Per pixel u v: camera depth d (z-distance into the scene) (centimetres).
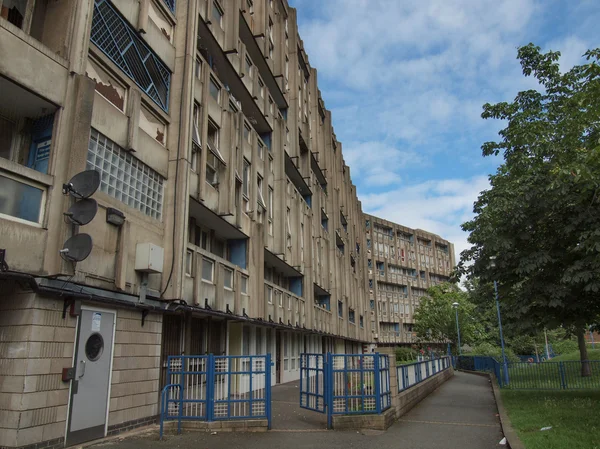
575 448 740
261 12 2277
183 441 848
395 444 846
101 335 869
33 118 820
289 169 2769
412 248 7688
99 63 937
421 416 1195
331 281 3438
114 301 892
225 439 870
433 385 1922
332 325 3397
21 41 740
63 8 853
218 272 1426
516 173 1412
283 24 2761
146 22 1108
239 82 1872
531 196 1277
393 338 6912
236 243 1795
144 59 1125
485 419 1153
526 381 1998
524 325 1412
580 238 1118
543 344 5428
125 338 945
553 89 1409
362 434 935
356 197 5147
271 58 2570
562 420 1018
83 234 764
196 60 1390
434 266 8006
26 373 689
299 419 1109
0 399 687
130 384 948
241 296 1677
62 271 753
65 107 811
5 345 706
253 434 919
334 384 1033
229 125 1564
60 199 780
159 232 1122
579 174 955
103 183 929
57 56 805
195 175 1326
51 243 757
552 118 1342
